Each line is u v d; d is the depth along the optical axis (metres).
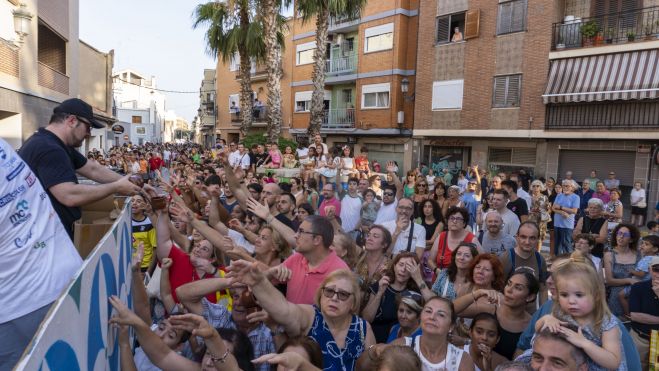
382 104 24.70
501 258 4.62
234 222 4.80
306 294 3.33
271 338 3.07
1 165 1.74
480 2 20.45
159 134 75.81
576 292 2.52
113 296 2.13
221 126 38.00
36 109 14.18
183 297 3.16
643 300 4.02
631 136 16.22
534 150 19.33
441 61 21.97
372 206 7.50
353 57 26.59
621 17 16.83
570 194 9.52
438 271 4.93
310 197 8.88
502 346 3.46
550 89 18.02
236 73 35.69
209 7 22.52
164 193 4.98
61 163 2.51
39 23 14.78
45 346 1.11
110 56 29.73
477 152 21.09
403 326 3.42
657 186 16.05
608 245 7.46
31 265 1.85
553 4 18.19
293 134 30.48
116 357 2.27
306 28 29.25
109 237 2.06
